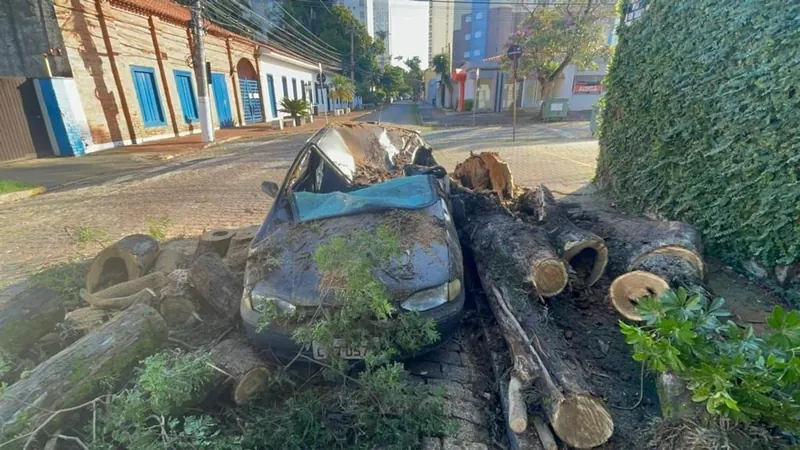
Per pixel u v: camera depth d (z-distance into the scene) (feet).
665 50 16.24
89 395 7.29
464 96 96.43
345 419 7.61
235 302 10.05
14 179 28.66
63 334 10.05
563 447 6.97
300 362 9.00
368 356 7.66
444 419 7.57
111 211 22.21
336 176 15.07
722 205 13.03
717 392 5.60
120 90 44.39
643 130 17.89
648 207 17.57
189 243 16.83
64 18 37.01
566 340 9.34
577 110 82.23
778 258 11.43
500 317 9.62
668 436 6.40
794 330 6.18
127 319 8.56
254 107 81.46
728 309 11.02
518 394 7.56
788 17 10.78
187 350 9.50
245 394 7.89
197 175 31.24
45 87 36.47
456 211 14.38
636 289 10.16
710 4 13.66
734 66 12.63
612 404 8.11
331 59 145.89
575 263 12.50
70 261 13.44
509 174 19.43
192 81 59.00
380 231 9.10
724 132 12.91
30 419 6.50
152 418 7.20
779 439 5.81
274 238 10.39
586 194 23.12
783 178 10.98
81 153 39.22
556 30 62.90
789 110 10.72
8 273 14.84
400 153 18.22
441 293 8.81
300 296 8.43
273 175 30.66
